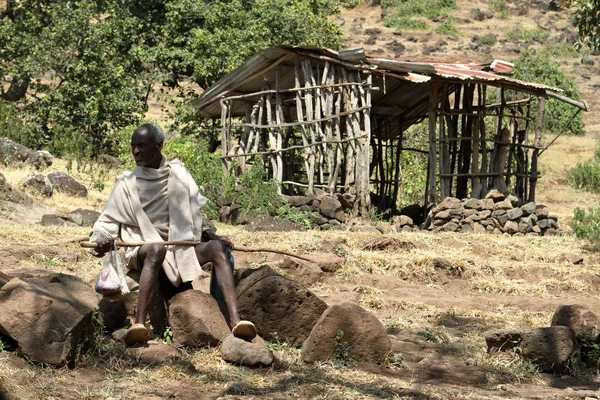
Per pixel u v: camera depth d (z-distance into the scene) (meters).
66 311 7.19
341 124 22.44
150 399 6.57
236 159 21.42
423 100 24.30
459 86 22.72
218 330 8.00
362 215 20.17
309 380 7.25
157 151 8.23
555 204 32.41
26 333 7.04
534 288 13.66
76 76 29.66
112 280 7.88
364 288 12.34
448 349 9.08
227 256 8.21
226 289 8.07
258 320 8.41
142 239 8.11
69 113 29.08
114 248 7.97
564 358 8.31
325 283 12.83
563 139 43.19
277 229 17.56
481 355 8.71
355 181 20.47
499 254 15.98
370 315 8.11
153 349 7.67
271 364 7.70
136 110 30.77
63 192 21.30
